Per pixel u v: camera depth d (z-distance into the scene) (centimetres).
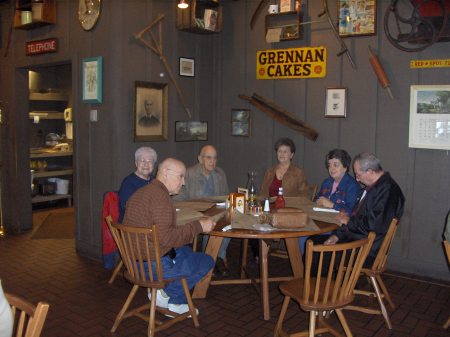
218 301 315
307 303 219
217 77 471
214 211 306
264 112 438
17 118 487
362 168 284
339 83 392
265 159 446
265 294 288
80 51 406
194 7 406
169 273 260
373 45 372
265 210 301
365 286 339
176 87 423
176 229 251
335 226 271
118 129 383
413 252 366
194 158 459
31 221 516
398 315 293
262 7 425
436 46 343
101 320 286
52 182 648
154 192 253
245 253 354
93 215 409
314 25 401
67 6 414
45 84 658
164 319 287
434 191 354
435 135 348
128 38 384
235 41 454
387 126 371
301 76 412
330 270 216
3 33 489
